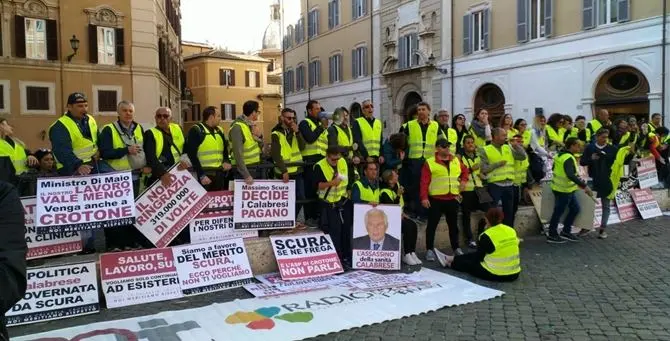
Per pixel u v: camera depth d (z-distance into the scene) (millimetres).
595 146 10266
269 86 65500
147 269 6840
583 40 21922
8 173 7363
